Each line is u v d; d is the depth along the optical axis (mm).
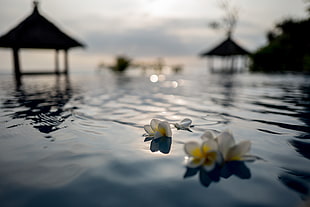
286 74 16266
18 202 927
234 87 7559
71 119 2592
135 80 11250
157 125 1951
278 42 19859
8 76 11539
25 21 10375
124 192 1006
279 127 2275
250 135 1972
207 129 2191
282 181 1116
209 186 1063
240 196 975
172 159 1405
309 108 3508
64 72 13602
